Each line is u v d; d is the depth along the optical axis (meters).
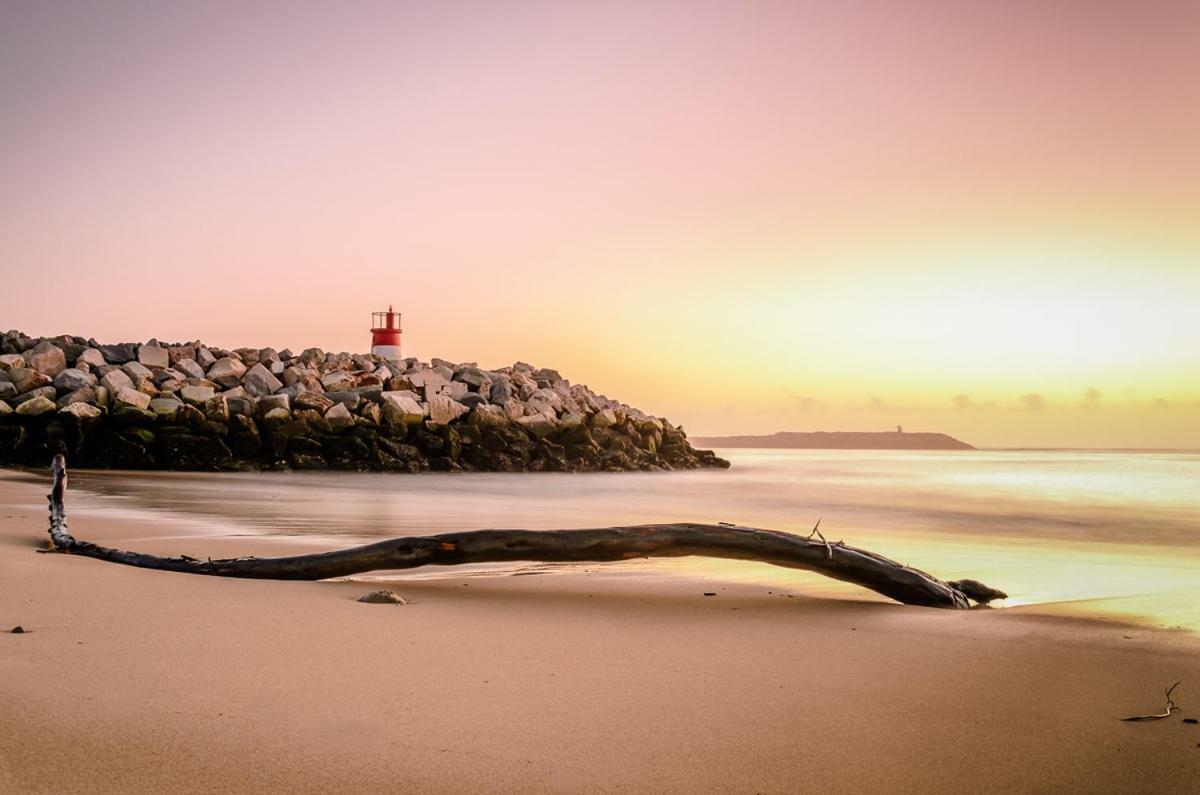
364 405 40.94
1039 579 10.60
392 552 8.55
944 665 5.52
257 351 45.34
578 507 22.31
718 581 9.31
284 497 21.91
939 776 3.65
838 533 16.73
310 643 5.57
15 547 9.28
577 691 4.73
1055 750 3.98
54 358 38.34
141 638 5.48
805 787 3.51
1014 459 102.38
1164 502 25.92
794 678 5.14
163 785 3.28
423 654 5.41
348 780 3.41
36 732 3.74
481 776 3.51
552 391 50.22
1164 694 4.90
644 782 3.51
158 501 19.11
